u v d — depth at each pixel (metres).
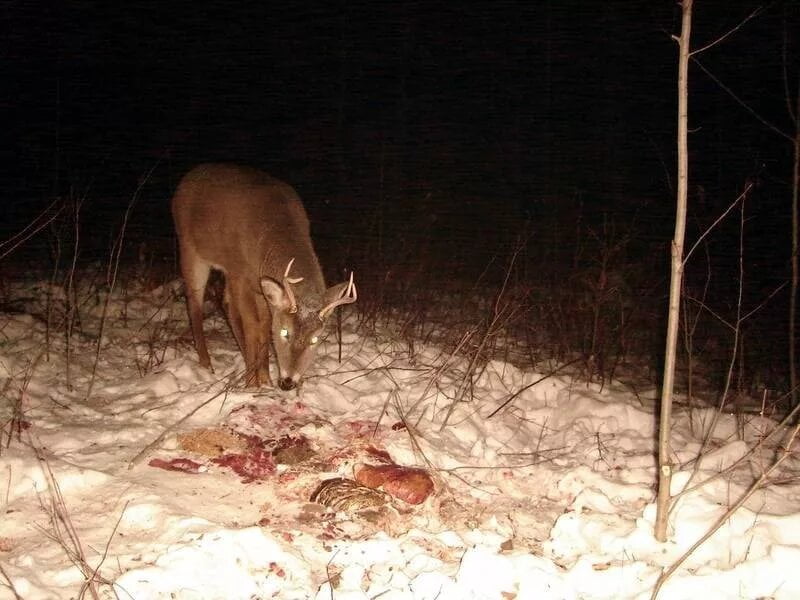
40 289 8.36
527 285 8.88
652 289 9.23
